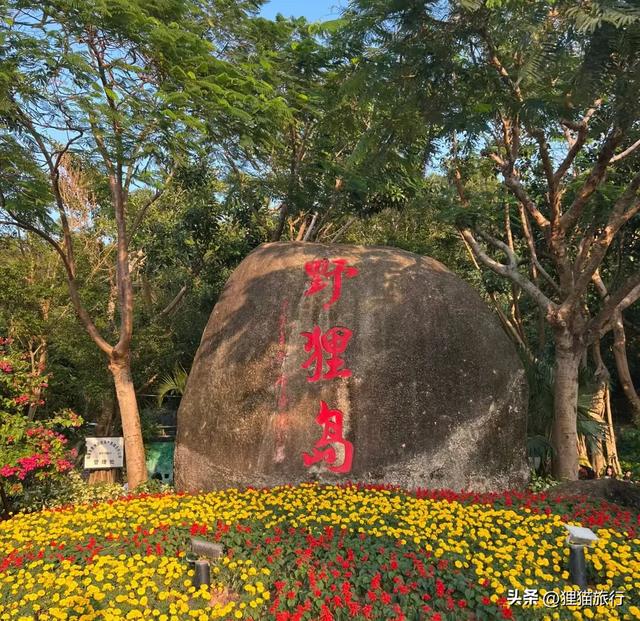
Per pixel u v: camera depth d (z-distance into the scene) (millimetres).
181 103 7004
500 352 7762
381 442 7160
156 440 11617
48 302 12117
